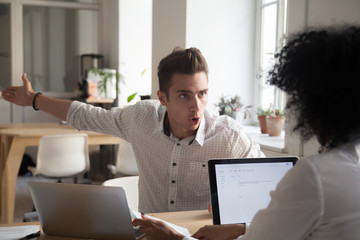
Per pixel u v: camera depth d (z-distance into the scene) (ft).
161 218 5.26
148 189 6.13
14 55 20.30
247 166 4.71
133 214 5.05
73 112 6.32
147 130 5.88
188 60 5.02
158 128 5.74
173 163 5.74
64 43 21.20
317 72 2.81
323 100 2.81
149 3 19.75
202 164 5.73
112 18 20.44
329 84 2.79
